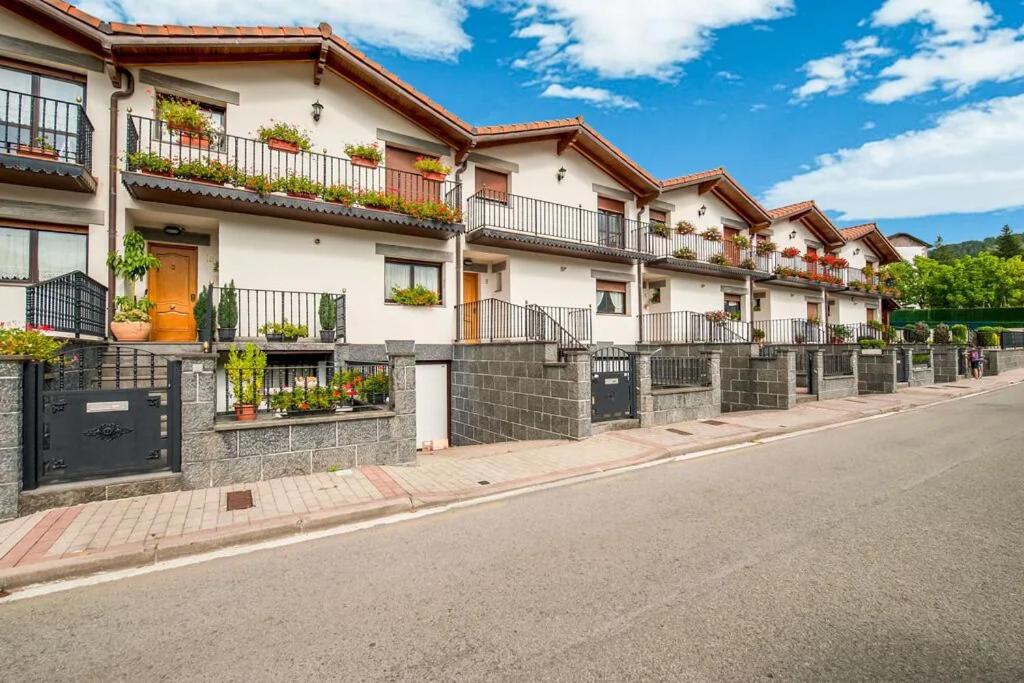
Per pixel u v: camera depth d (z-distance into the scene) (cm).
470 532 474
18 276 864
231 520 479
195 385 574
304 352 1024
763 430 962
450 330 1280
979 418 1117
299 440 636
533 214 1443
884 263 2947
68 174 805
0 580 370
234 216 1030
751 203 1975
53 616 329
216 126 1038
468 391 1220
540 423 984
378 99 1187
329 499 544
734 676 255
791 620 307
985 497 551
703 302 1892
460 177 1338
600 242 1596
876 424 1068
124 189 930
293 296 1080
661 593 345
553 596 343
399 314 1211
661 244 1733
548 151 1493
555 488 625
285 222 1080
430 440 1238
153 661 278
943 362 1911
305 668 268
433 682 254
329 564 405
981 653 272
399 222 1118
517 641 290
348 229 1150
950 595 336
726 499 562
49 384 606
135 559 410
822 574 370
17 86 862
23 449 498
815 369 1402
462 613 323
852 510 514
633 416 1004
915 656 270
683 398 1066
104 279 903
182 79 991
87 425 532
